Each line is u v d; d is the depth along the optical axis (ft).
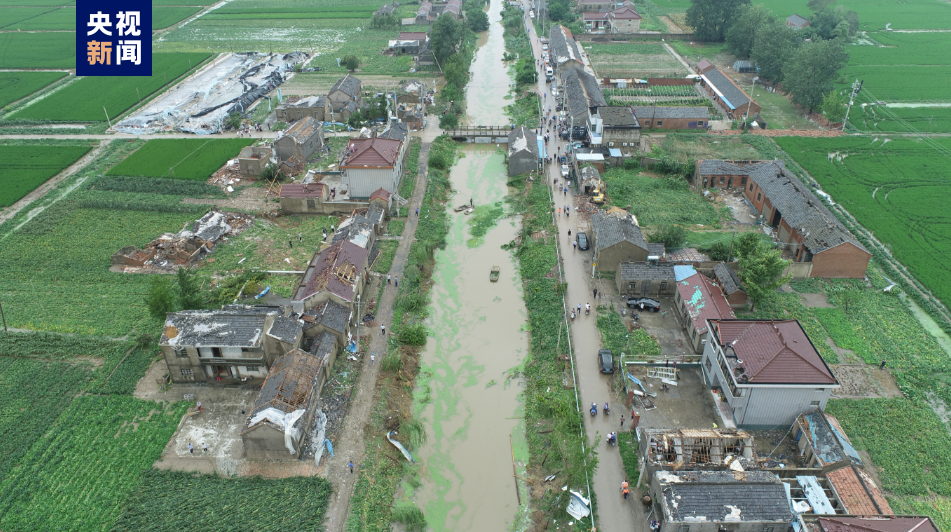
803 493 189.47
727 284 287.89
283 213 371.35
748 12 630.74
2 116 513.04
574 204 380.78
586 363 255.09
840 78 581.94
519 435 229.25
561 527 190.29
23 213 368.27
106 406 232.73
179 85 590.96
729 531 175.42
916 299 291.58
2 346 260.01
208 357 236.43
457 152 470.80
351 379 247.29
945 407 230.48
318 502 195.83
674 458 200.13
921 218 355.56
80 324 275.59
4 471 205.36
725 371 224.94
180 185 399.44
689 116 484.74
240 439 219.61
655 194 390.63
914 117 497.05
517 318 291.38
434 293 309.01
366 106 512.63
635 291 295.89
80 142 467.11
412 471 215.10
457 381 254.88
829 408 229.86
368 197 381.81
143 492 198.29
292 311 262.06
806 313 281.95
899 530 163.73
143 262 321.32
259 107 539.29
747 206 377.91
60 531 186.70
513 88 600.39
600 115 444.55
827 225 309.42
